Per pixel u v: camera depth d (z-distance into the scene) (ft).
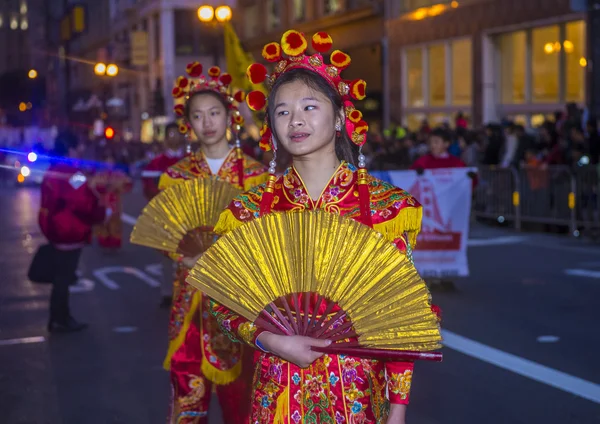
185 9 157.07
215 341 15.85
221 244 9.68
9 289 37.58
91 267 44.01
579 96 69.56
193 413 16.19
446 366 23.68
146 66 167.32
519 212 53.67
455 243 35.14
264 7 136.67
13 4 270.05
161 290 33.06
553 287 34.86
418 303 9.36
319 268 9.52
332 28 114.52
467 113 85.66
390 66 100.68
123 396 21.76
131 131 175.32
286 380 10.08
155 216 15.89
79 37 212.84
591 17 64.49
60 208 28.68
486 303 32.01
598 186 47.60
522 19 75.61
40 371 24.14
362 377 9.95
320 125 10.23
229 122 18.11
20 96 150.10
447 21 88.07
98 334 28.63
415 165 35.99
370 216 10.23
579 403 20.35
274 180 10.69
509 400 20.68
